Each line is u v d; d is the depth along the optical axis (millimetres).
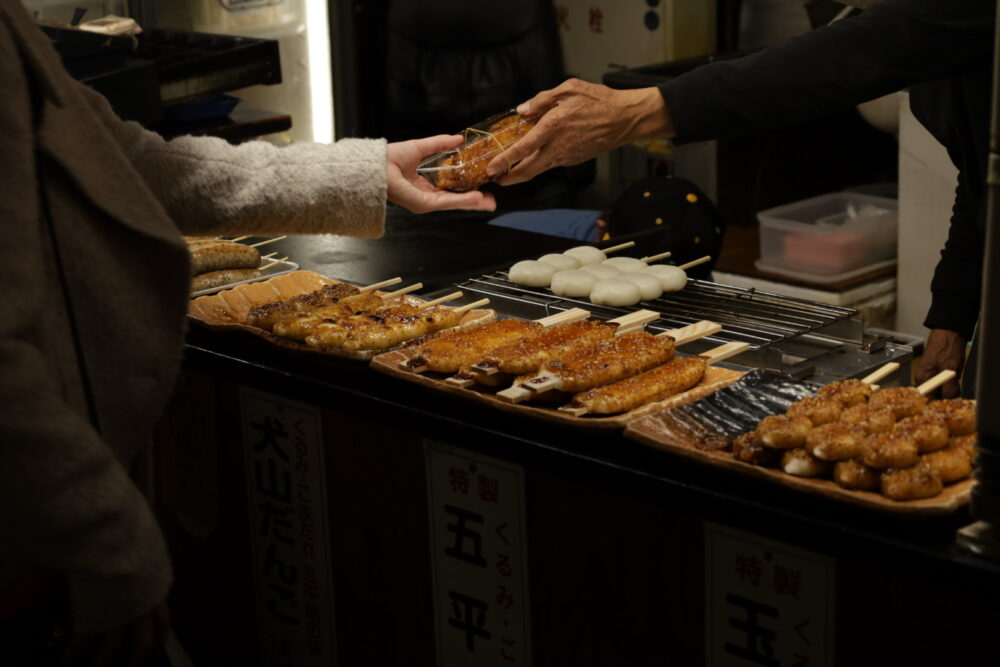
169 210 1576
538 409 1595
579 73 5094
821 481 1350
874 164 5027
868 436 1385
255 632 2221
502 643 1782
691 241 2723
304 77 4125
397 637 1948
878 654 1361
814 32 1854
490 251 2625
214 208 1579
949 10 1709
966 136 1989
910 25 1737
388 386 1830
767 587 1443
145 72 3000
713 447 1449
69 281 1371
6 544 1289
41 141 1331
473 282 2334
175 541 2330
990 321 1188
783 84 1842
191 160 1569
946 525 1315
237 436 2098
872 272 3990
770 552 1427
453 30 4578
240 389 2055
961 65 1754
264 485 2076
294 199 1600
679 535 1515
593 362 1646
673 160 4613
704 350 1896
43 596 1450
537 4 4520
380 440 1842
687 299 2164
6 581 1379
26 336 1261
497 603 1767
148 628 1397
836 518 1339
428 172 1899
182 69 3205
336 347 1847
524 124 1958
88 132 1379
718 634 1516
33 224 1276
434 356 1738
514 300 2195
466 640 1833
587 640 1674
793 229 4035
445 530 1796
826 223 4160
